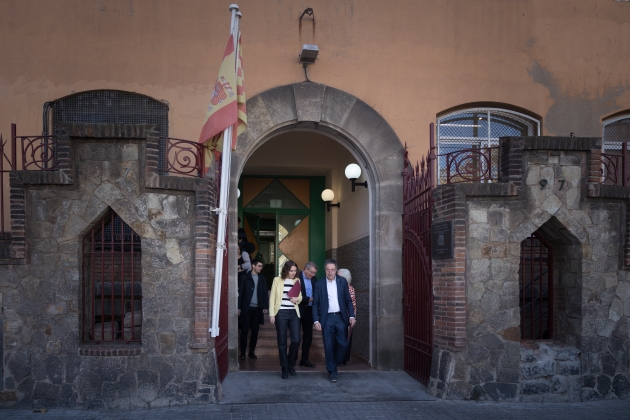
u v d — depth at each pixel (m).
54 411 6.83
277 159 13.06
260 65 9.52
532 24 10.24
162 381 7.05
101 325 7.49
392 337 9.37
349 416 6.66
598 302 7.66
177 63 9.41
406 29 9.95
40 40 9.23
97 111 9.36
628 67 10.41
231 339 8.99
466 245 7.38
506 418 6.61
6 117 9.12
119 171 7.12
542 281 8.59
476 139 10.21
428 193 8.14
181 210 7.21
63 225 7.06
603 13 10.45
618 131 10.55
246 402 7.21
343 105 9.59
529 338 8.88
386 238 9.50
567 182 7.61
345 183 12.24
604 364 7.64
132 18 9.38
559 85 10.23
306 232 14.15
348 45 9.77
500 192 7.39
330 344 8.35
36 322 7.01
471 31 10.09
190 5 9.49
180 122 9.33
